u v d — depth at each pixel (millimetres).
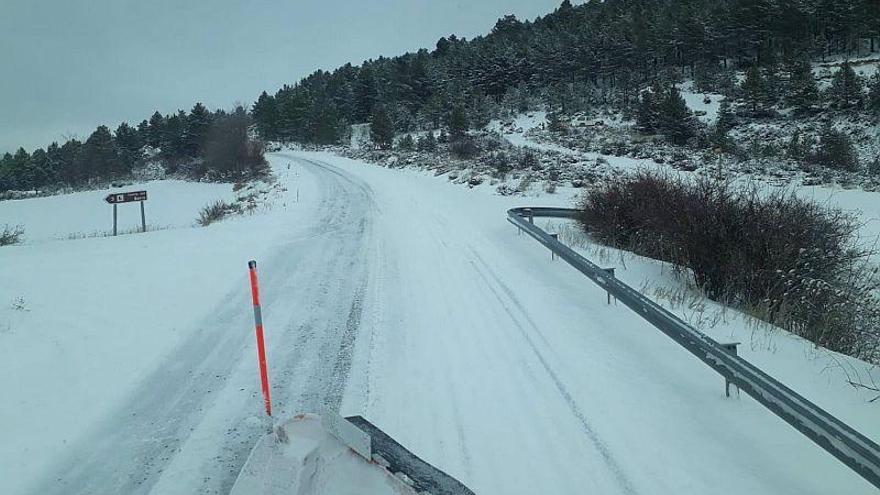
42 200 45938
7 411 5621
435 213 17516
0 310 8180
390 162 37719
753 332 7379
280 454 3582
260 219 17641
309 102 79438
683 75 72250
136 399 5969
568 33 84562
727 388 5797
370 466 3574
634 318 8078
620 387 6047
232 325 8117
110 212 36750
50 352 6957
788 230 9273
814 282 8383
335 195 23047
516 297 9094
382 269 11078
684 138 44594
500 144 44812
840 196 22812
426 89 83188
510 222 15492
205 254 12375
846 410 5531
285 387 6172
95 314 8320
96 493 4449
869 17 66500
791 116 49469
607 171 26328
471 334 7590
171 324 8125
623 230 12875
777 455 4820
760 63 65188
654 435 5133
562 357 6809
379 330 7836
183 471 4723
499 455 4836
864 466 4023
